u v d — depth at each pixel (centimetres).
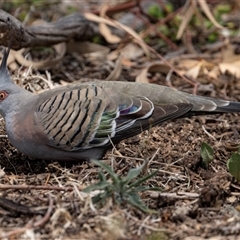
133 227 786
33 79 1169
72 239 758
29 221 792
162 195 848
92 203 805
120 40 1423
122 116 897
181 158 973
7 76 938
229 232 773
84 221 785
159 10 1583
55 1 1675
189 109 922
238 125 1139
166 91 938
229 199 873
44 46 1322
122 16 1647
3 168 937
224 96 1275
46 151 912
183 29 1422
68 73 1348
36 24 1431
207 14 1420
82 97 896
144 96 920
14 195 852
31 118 898
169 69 1345
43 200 832
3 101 925
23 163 977
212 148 983
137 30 1572
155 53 1359
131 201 796
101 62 1417
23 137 906
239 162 888
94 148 916
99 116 890
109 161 943
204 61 1358
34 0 1645
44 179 913
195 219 814
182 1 1656
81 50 1445
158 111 911
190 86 1316
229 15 1723
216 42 1559
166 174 929
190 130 1106
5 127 955
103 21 1360
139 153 990
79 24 1402
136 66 1400
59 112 890
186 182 919
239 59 1348
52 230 773
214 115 1176
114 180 809
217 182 879
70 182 891
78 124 886
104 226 772
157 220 803
